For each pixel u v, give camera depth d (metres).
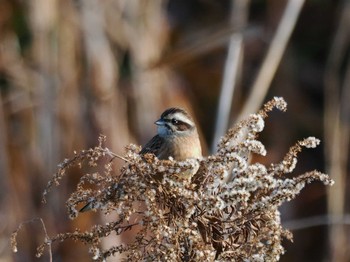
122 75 13.73
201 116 16.34
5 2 14.78
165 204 5.91
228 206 6.00
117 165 12.49
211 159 5.94
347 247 14.97
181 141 9.30
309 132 16.39
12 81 14.06
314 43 17.38
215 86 16.56
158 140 9.38
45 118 13.52
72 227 12.77
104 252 5.84
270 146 16.02
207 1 17.55
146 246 5.78
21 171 13.52
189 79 16.45
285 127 16.25
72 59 13.57
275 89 16.47
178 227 5.80
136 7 13.88
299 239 16.12
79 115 13.37
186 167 5.86
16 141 14.05
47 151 13.47
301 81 17.02
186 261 5.90
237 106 13.87
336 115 15.13
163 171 5.86
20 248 13.05
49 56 13.56
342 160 15.16
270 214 5.98
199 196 5.82
